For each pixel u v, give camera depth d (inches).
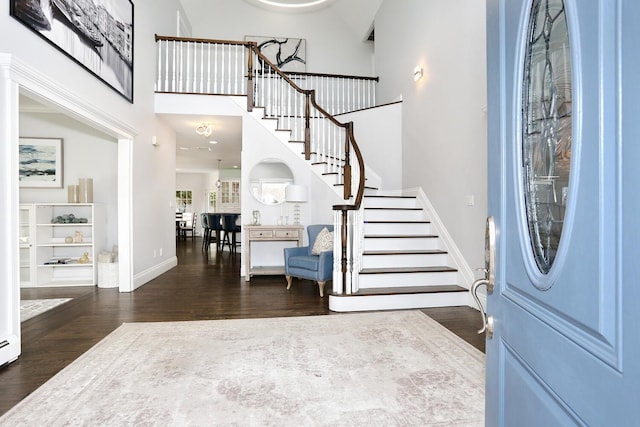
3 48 92.4
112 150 204.1
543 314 27.2
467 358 98.6
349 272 147.6
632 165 17.8
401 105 234.4
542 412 27.4
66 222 194.7
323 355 100.1
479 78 147.9
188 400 76.4
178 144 316.2
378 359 97.7
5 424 67.4
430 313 141.7
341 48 328.8
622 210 18.5
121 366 92.4
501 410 36.4
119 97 164.4
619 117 18.7
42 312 141.4
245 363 94.7
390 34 256.2
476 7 150.0
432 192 191.5
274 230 207.9
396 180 235.0
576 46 22.7
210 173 566.6
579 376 22.3
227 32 313.4
